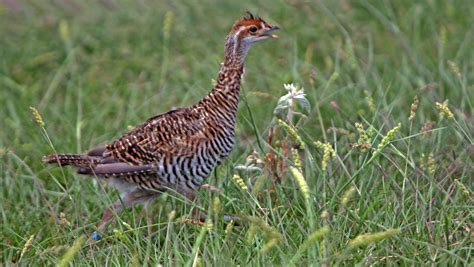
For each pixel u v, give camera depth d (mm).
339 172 12430
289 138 12477
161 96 16484
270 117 15133
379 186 12023
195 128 11852
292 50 18297
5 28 20141
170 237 11391
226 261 10141
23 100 16875
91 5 20922
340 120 14125
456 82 15719
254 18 12320
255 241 10703
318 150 12953
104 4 20922
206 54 18047
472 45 17547
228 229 10414
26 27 20156
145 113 15961
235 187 12250
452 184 11469
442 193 11797
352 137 12992
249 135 15094
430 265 10188
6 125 15875
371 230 10742
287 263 9797
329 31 19016
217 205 10242
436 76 16281
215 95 12047
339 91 15039
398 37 18031
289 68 17422
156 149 11812
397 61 17422
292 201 11852
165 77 17594
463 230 11039
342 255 9492
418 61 16875
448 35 18516
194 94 15961
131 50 19062
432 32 18703
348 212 11086
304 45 18531
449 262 10305
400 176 12469
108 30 19781
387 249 10328
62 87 17734
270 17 19672
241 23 12172
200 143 11836
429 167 11398
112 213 11844
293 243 10516
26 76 18188
